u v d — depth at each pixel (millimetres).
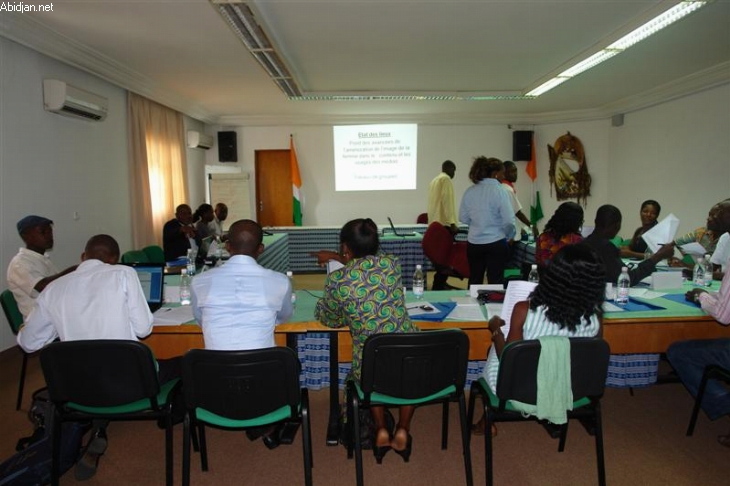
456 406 2654
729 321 2025
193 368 1586
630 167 6863
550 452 2188
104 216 4812
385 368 1704
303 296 2654
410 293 2740
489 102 6812
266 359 1577
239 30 3420
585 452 2184
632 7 3207
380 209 8383
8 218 3484
